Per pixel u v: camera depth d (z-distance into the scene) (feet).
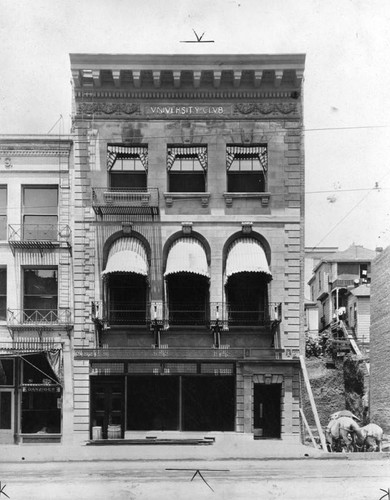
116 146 98.43
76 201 97.30
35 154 98.43
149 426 93.86
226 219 96.48
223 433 92.38
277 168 97.35
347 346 130.72
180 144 98.17
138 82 96.89
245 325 95.50
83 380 94.17
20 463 82.79
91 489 64.59
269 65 95.55
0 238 97.86
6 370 95.20
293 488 64.34
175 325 95.09
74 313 95.66
